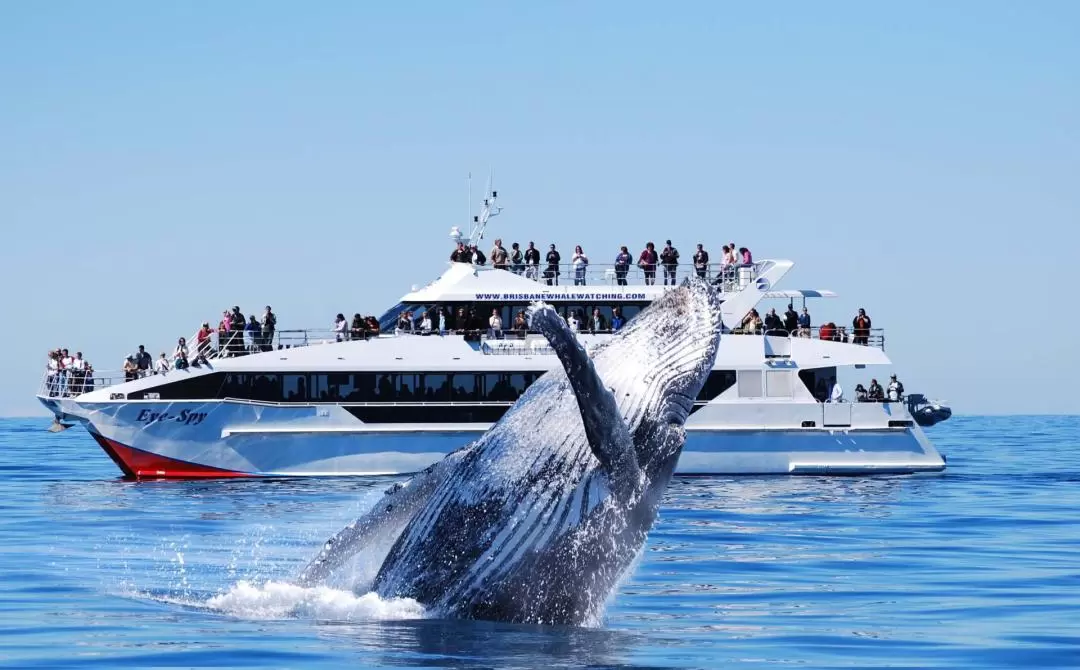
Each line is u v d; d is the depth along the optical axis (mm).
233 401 107812
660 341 31578
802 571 53062
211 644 33625
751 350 112938
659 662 32219
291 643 33062
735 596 45781
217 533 67562
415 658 30547
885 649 35469
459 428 109000
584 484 30438
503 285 113312
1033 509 82812
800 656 34188
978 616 41438
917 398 120500
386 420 109062
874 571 53094
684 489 98438
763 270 116750
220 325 111562
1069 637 37469
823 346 113875
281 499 89000
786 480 107438
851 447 113062
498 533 31062
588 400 28078
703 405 111812
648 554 59000
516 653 30828
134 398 108188
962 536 67188
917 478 109938
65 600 42562
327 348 109625
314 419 108375
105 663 31969
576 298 113375
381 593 33219
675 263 115188
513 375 110250
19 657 32875
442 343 110188
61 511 81062
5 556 56688
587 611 31594
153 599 42656
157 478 108375
